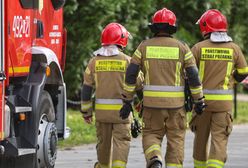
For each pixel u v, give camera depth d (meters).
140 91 14.76
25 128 15.28
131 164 19.28
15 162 15.59
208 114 15.34
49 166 15.98
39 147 15.71
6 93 15.05
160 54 14.23
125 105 14.37
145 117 14.38
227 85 15.32
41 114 15.71
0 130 14.08
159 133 14.41
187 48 14.33
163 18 14.35
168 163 14.33
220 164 15.07
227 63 15.27
